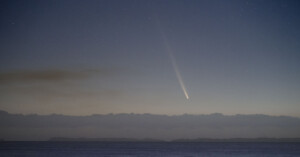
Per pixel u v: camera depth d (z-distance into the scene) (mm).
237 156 72312
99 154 79375
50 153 80688
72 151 93250
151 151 98438
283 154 78000
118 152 91000
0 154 75000
